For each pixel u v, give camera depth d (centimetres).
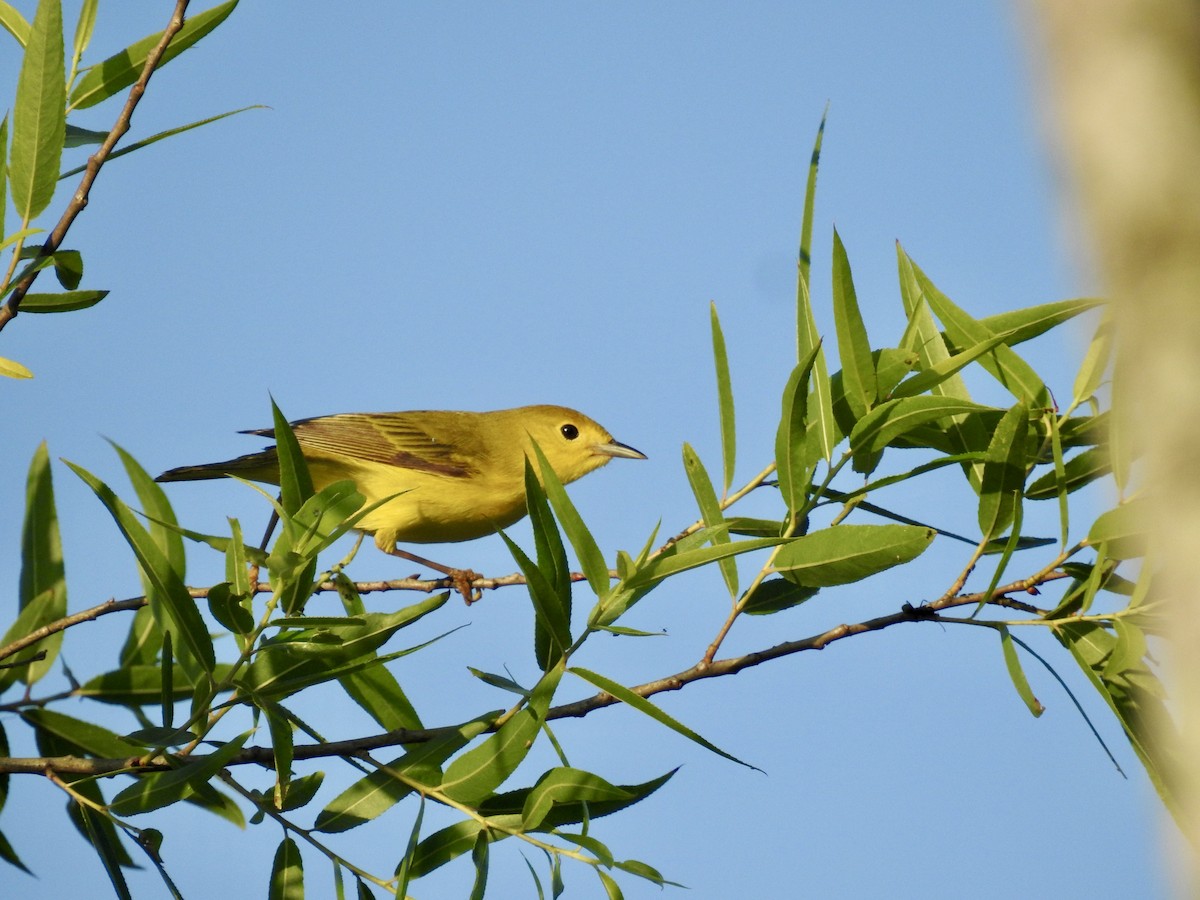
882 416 860
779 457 866
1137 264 346
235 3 996
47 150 909
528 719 805
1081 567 846
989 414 912
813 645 833
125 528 826
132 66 999
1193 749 345
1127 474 797
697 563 785
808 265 905
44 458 1129
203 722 834
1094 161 354
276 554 811
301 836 815
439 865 808
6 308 899
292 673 824
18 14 977
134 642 1090
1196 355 338
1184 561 342
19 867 988
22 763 846
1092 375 888
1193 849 345
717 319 933
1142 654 784
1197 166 339
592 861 771
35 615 1086
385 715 897
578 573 971
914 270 907
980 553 851
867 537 821
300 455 862
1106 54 353
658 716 768
